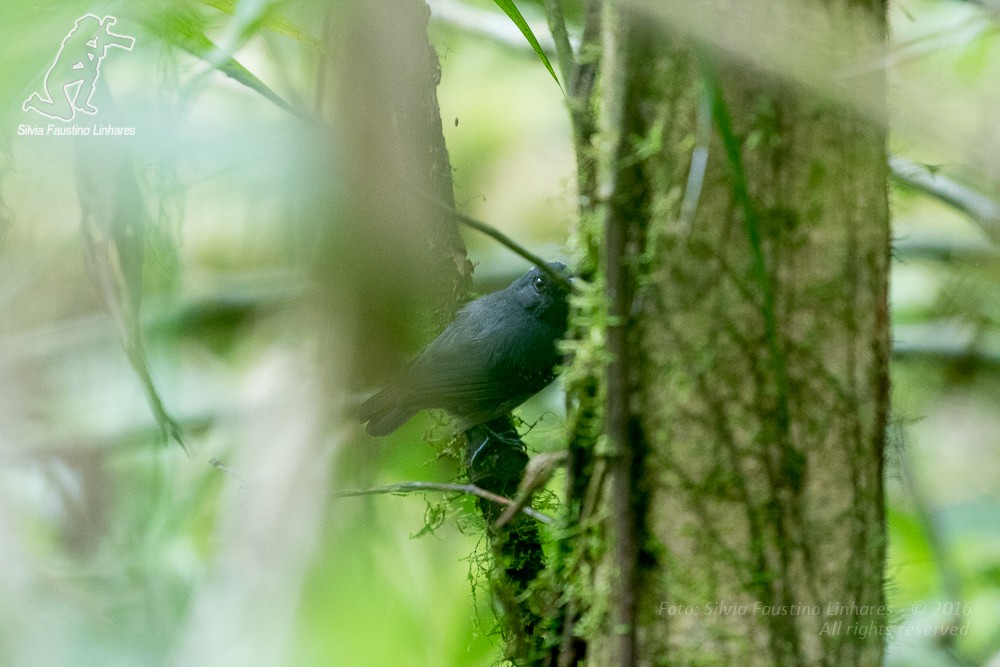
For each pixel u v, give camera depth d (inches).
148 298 365.4
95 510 344.5
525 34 198.5
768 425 173.9
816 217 172.7
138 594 302.2
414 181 265.3
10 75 165.6
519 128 459.5
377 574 263.1
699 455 175.9
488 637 275.7
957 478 385.1
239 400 345.4
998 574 339.9
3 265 329.1
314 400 276.2
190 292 366.9
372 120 247.9
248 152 231.3
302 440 272.5
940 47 255.4
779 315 173.8
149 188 232.1
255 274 364.5
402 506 336.5
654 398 178.5
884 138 178.1
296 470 269.7
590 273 201.9
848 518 177.5
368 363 279.6
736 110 170.9
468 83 464.8
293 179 246.1
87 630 293.3
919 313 408.5
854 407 177.0
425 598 282.5
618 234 177.6
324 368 277.9
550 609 217.6
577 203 202.4
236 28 170.4
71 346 378.0
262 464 272.2
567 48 210.5
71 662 286.4
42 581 307.6
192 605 264.2
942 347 393.7
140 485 356.5
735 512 174.9
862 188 175.8
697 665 175.8
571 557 197.9
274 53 267.6
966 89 241.4
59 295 376.8
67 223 320.8
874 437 181.5
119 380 377.7
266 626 245.6
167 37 195.3
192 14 195.3
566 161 395.5
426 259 279.9
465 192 448.5
